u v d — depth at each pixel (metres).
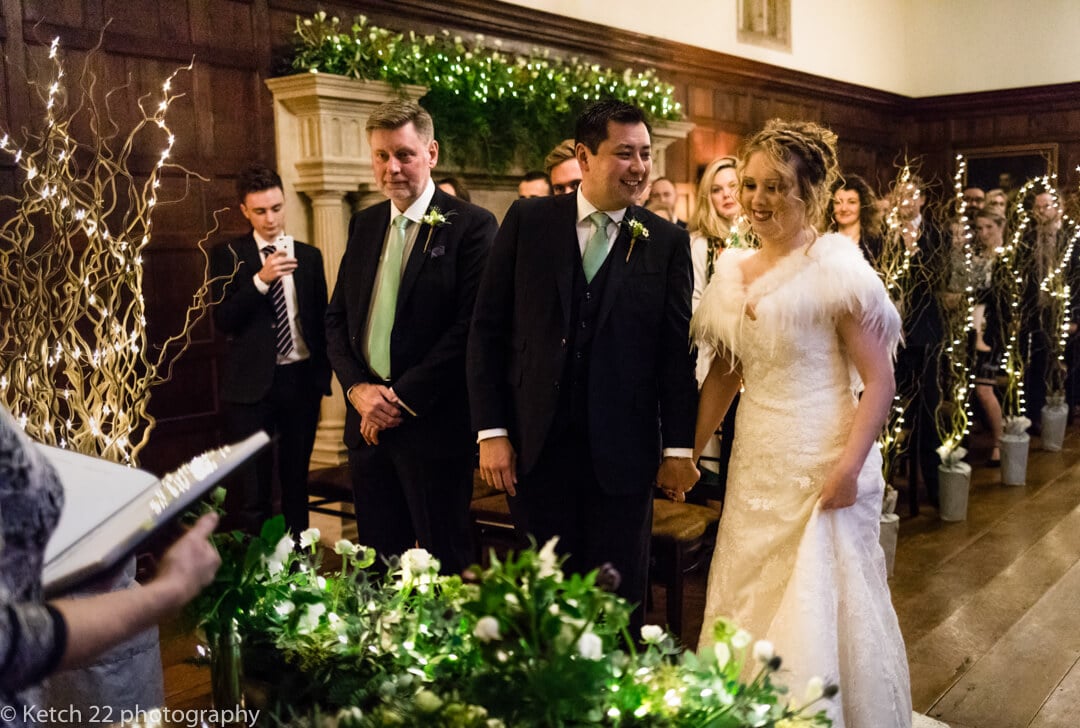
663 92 7.14
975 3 11.02
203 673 3.14
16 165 4.01
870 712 2.30
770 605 2.43
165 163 4.61
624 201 2.50
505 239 2.64
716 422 2.69
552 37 6.79
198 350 4.79
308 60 5.02
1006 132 10.95
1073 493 5.55
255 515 4.28
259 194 4.14
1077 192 9.48
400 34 5.50
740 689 1.41
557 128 6.27
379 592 1.87
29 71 4.06
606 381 2.48
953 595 3.99
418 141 3.05
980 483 5.85
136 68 4.48
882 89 11.09
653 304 2.52
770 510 2.43
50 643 1.01
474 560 3.51
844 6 10.38
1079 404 7.87
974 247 6.30
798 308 2.35
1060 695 3.10
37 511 1.09
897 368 4.86
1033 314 6.48
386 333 3.11
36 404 2.53
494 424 2.59
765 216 2.40
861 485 2.40
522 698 1.30
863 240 4.73
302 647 1.70
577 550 2.60
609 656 1.36
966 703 3.06
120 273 2.78
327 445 5.25
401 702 1.42
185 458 4.77
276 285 4.20
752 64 8.83
